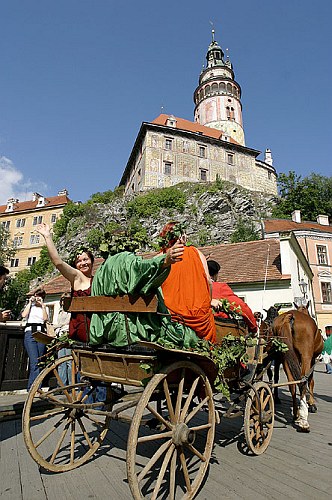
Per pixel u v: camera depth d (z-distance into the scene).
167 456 2.58
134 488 2.27
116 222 51.62
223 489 2.86
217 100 68.31
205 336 3.21
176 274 3.26
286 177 56.03
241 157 61.50
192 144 57.91
